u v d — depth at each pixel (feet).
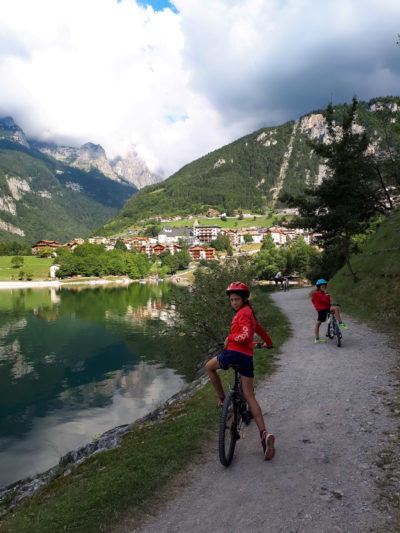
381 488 11.84
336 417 18.02
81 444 54.65
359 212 77.82
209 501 11.78
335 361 28.73
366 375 24.52
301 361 29.63
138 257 538.47
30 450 53.31
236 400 14.60
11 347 120.57
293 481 12.59
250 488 12.33
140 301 250.98
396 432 15.85
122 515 11.43
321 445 15.19
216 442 16.17
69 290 372.79
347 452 14.44
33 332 144.66
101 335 135.95
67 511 12.17
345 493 11.71
